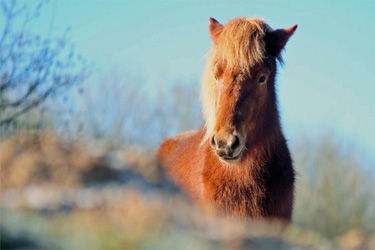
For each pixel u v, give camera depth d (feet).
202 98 33.78
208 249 15.26
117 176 18.75
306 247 17.54
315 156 124.77
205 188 31.53
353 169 122.52
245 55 30.22
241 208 30.78
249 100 30.01
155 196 18.30
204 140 32.24
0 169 18.56
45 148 19.30
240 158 30.37
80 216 16.11
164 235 15.44
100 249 14.10
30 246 13.91
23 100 35.68
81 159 18.62
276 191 31.37
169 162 38.93
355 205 119.34
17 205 16.67
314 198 119.24
